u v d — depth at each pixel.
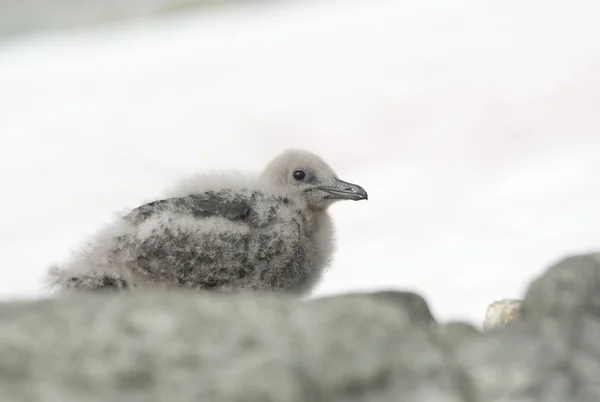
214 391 5.29
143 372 5.36
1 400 5.16
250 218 5.82
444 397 5.45
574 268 5.52
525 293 5.53
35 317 5.48
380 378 5.46
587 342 5.48
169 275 5.77
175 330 5.47
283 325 5.48
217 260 5.79
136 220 5.79
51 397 5.22
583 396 5.47
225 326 5.47
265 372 5.36
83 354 5.41
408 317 5.49
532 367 5.47
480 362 5.47
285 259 5.84
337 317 5.48
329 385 5.41
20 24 19.47
